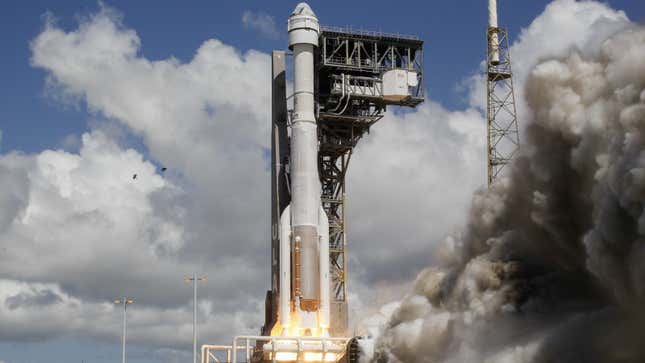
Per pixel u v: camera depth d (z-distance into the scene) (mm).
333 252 97000
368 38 96438
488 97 104500
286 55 96500
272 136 95938
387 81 95500
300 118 90375
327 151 98500
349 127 97812
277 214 93125
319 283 88750
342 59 97125
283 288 88500
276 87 96750
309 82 91375
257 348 92500
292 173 90000
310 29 91750
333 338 86000
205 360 90562
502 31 105562
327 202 97938
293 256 88500
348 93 94750
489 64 104938
